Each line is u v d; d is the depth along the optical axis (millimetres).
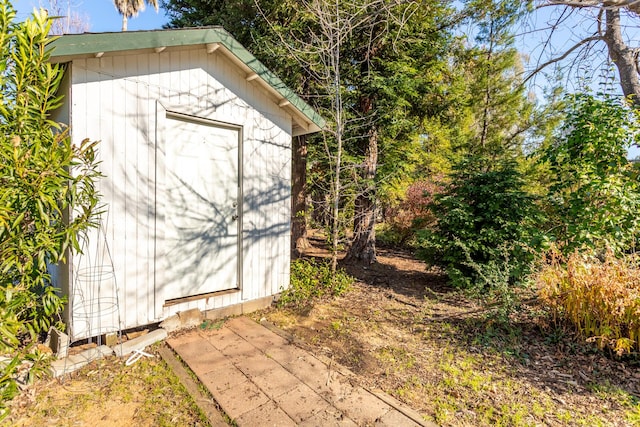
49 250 2182
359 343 3389
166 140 3545
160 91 3369
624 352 3043
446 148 9258
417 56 6711
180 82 3512
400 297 5020
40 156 1953
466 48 7676
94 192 2512
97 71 2945
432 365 2969
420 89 6664
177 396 2416
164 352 3053
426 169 9148
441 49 6898
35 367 2113
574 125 4793
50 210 2172
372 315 4219
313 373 2758
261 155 4316
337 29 4840
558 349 3266
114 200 3078
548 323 3594
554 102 8578
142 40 2979
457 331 3723
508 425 2188
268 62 6336
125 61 3117
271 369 2803
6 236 1947
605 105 4531
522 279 4395
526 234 4781
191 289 3785
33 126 2055
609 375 2844
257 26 6449
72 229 2252
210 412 2242
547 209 5695
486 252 4938
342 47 6152
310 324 3869
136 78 3199
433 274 6375
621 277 3170
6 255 1979
